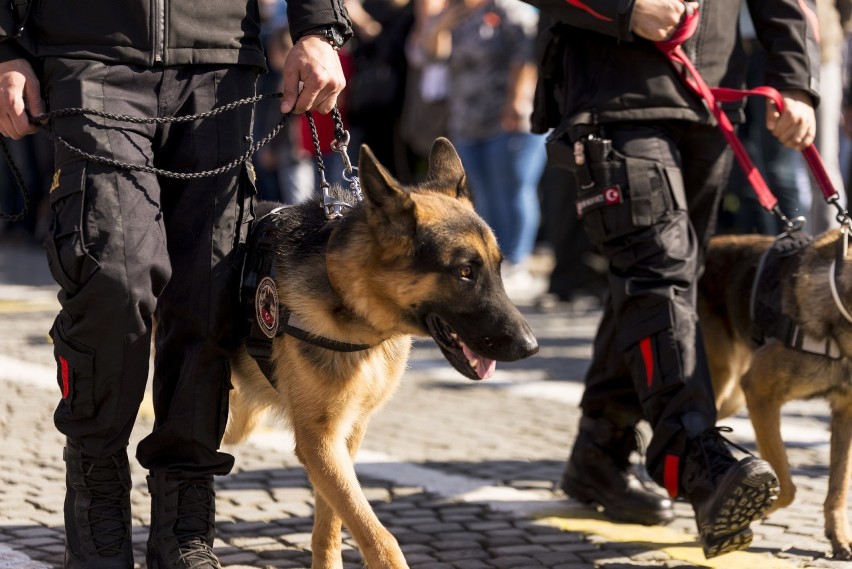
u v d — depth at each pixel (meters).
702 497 3.97
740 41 4.68
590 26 4.30
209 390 3.73
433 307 3.64
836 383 4.44
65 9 3.51
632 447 4.75
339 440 3.70
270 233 3.88
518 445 5.93
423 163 12.80
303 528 4.53
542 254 14.39
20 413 6.49
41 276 13.65
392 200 3.59
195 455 3.74
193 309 3.69
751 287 4.97
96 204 3.41
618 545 4.33
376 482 5.18
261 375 3.99
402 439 6.04
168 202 3.71
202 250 3.68
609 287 4.55
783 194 8.25
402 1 12.42
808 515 4.71
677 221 4.34
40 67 3.59
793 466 5.54
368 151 3.58
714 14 4.49
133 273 3.43
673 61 4.36
